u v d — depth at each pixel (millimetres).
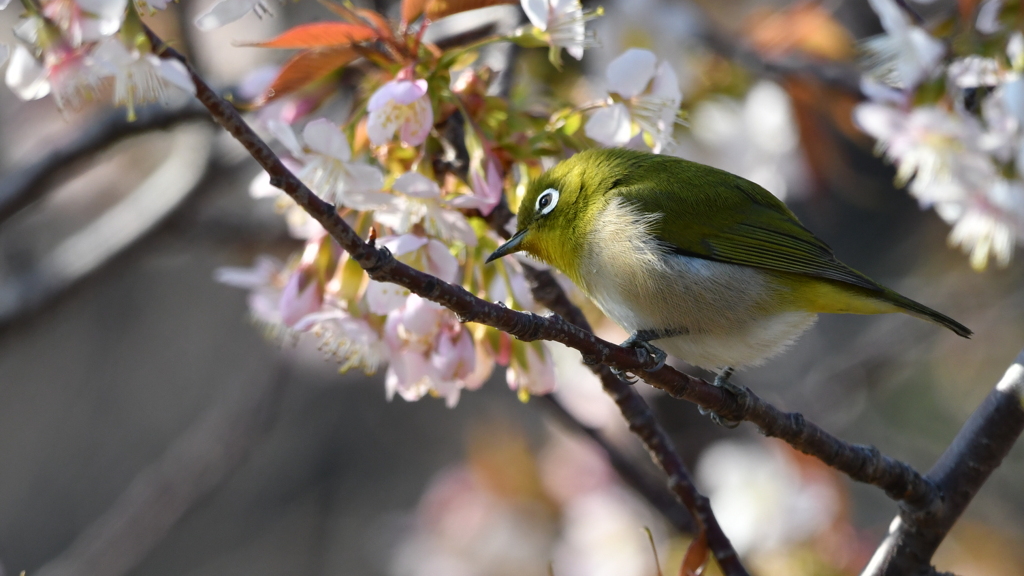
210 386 22719
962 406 16781
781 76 10898
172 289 23438
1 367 22344
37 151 14234
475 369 7336
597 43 7320
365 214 7129
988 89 8469
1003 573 12125
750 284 7969
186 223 13211
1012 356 16188
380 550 20031
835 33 11133
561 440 12648
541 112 8359
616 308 8141
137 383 22688
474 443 12992
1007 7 8047
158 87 5707
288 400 21219
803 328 8156
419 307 6684
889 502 15992
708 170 8664
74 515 21375
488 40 7152
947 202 8547
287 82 7094
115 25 5555
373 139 6555
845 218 17344
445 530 12820
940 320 7738
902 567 7328
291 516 21406
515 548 12484
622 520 11836
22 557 20969
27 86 5797
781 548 10523
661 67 7270
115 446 22109
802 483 10766
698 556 7402
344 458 21875
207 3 13039
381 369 19453
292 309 7078
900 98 8484
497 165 6820
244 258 14242
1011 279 15969
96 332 22953
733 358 8188
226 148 13086
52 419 22203
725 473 11156
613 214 8008
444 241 6969
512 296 7316
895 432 16891
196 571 20828
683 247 8023
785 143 11414
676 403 12656
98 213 15906
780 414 7004
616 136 7180
